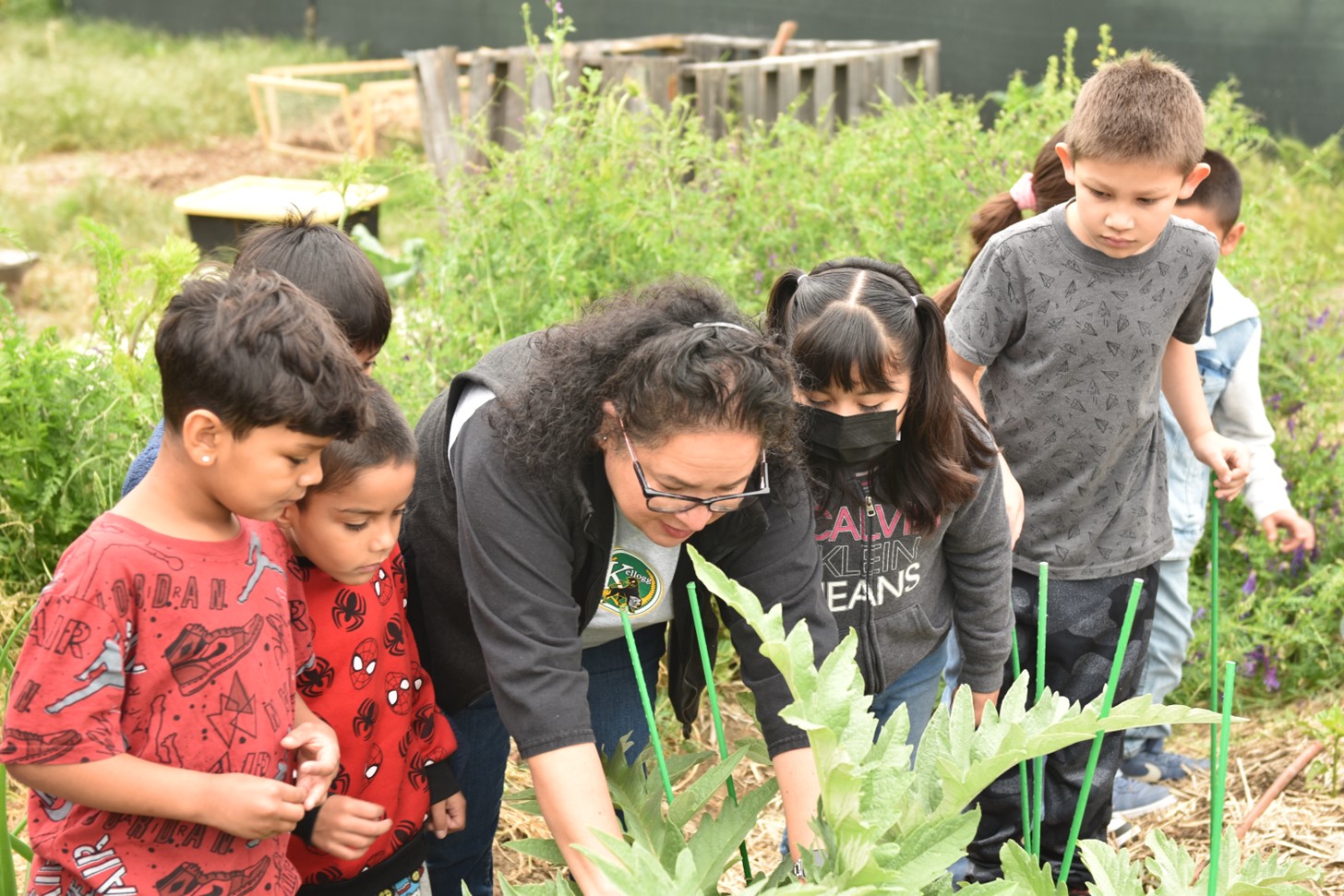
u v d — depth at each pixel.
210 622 1.52
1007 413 2.55
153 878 1.54
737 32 10.67
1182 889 1.57
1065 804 2.52
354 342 1.96
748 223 4.61
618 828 1.61
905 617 2.18
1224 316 2.85
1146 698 1.35
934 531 2.11
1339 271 5.99
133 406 3.45
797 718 1.32
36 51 13.98
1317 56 8.70
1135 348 2.43
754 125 5.44
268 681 1.59
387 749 1.87
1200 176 2.42
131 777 1.46
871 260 2.06
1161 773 3.20
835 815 1.34
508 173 4.04
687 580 1.95
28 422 3.36
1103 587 2.57
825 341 1.87
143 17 15.70
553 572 1.73
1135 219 2.29
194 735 1.52
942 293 2.82
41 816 1.56
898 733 1.42
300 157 10.76
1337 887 2.72
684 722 2.16
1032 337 2.47
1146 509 2.58
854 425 1.92
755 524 1.77
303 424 1.44
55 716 1.42
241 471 1.46
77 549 1.47
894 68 8.07
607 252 4.00
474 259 3.92
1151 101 2.23
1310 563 3.78
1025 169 4.61
